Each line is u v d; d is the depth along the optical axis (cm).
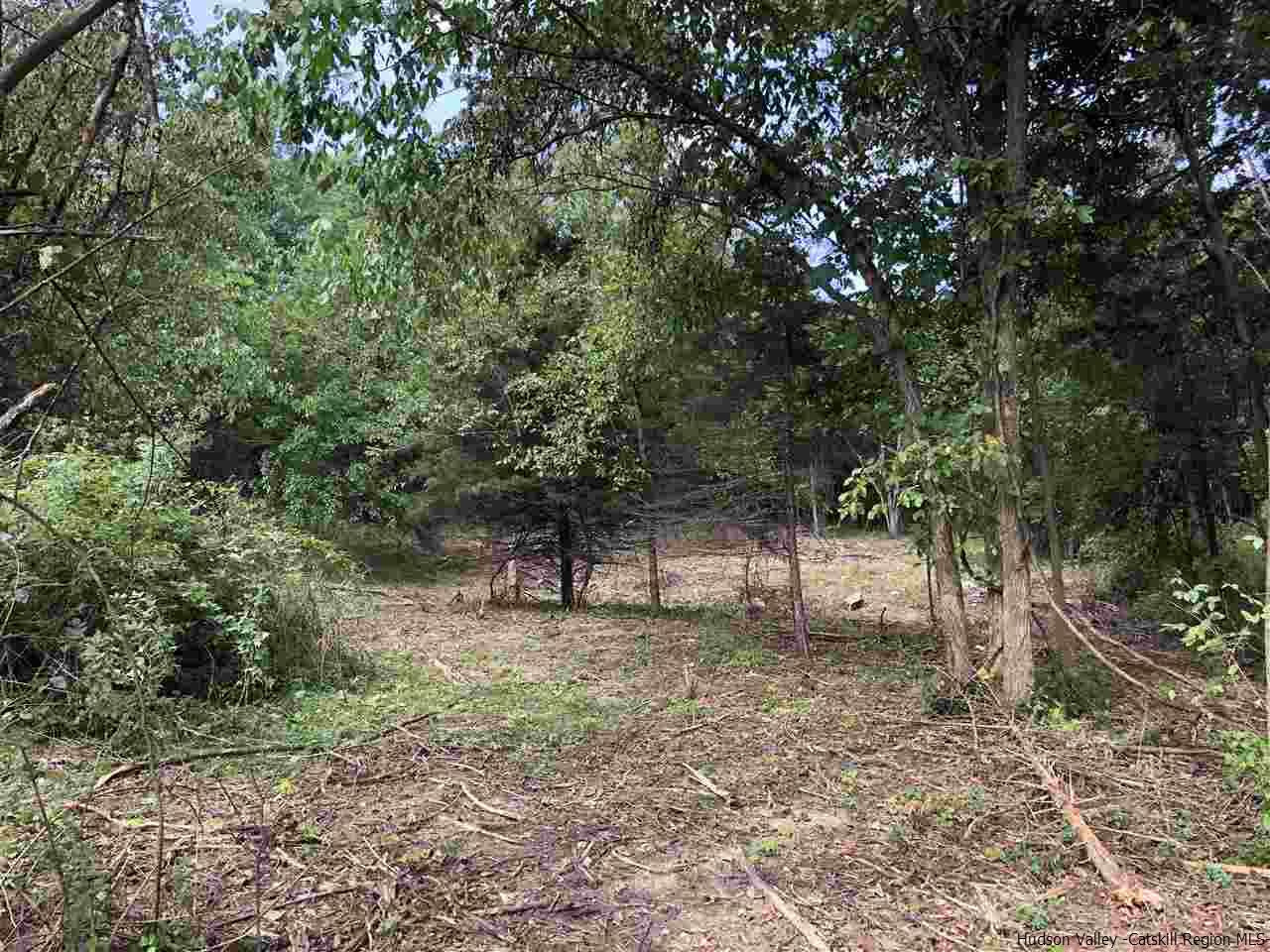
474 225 798
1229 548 1172
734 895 358
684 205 867
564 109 765
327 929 320
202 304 986
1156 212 838
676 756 553
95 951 263
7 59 276
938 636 1066
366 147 660
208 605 598
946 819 439
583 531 1436
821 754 555
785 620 1272
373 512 1964
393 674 802
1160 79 678
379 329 1472
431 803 460
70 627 495
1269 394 910
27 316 249
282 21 534
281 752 538
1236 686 640
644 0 708
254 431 1792
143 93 313
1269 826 388
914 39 630
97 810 412
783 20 686
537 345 1373
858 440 985
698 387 996
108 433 654
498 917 336
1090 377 959
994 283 648
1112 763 523
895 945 318
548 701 698
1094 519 1207
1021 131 627
